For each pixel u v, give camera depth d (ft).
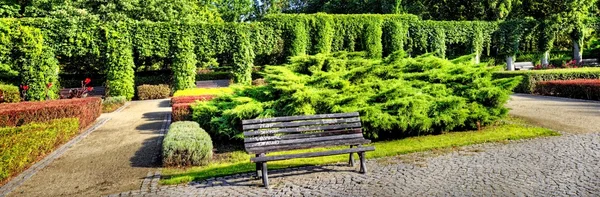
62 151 28.30
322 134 20.65
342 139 20.53
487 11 116.78
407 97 28.35
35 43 71.51
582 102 47.42
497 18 114.52
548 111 40.42
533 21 109.29
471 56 35.96
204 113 32.91
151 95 80.69
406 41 100.99
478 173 18.97
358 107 27.53
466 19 120.57
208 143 23.71
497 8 113.09
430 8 121.80
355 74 30.91
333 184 18.11
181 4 103.50
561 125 31.35
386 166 20.95
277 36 89.97
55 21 74.02
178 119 36.73
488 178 18.11
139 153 26.89
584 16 111.75
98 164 24.12
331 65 33.60
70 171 22.61
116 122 43.88
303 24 91.61
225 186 18.52
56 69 74.74
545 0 111.34
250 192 17.47
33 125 27.40
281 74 30.68
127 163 24.13
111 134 35.53
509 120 34.91
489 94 30.73
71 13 86.69
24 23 72.08
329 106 27.14
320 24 92.94
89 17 80.64
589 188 16.21
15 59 71.31
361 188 17.38
